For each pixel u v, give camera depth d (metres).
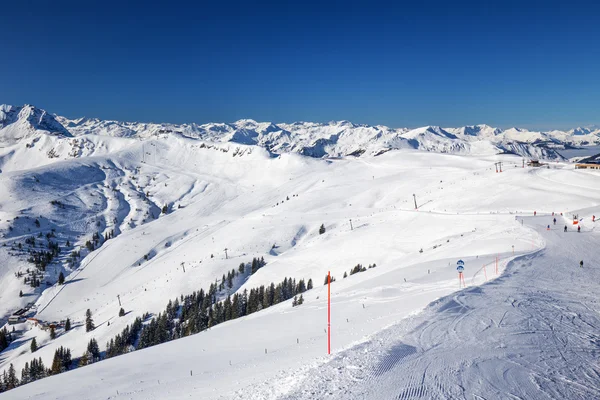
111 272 165.62
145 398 22.33
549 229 64.50
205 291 115.31
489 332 20.14
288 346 29.06
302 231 157.62
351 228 133.75
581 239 56.50
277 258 129.62
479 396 12.94
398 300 36.91
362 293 44.62
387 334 20.23
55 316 133.75
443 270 46.47
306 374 15.59
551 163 178.88
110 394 26.27
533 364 15.89
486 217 95.06
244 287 110.62
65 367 84.81
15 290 157.12
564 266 40.75
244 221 186.12
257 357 27.55
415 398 12.75
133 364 35.19
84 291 152.50
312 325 35.12
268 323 41.38
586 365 15.86
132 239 198.00
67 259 187.62
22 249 192.00
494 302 26.41
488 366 15.57
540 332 20.17
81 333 112.69
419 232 101.31
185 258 155.62
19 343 117.88
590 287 31.50
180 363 31.77
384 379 14.32
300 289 89.44
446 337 19.36
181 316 99.88
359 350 17.89
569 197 106.44
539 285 32.12
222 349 34.22
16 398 32.41
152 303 116.31
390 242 101.62
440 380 14.16
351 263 99.75
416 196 167.12
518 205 108.94
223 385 20.72
